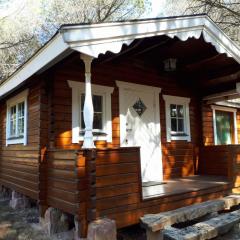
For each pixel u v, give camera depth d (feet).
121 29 14.39
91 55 13.38
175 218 13.99
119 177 14.25
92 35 13.32
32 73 17.16
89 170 13.46
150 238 13.00
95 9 53.47
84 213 13.42
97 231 12.65
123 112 20.71
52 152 16.52
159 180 21.98
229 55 19.36
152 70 22.95
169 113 23.86
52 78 17.52
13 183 22.90
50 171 16.71
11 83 21.35
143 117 21.99
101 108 19.85
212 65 22.58
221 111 30.91
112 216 13.75
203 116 27.27
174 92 24.54
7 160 25.07
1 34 50.55
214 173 24.62
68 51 13.70
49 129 17.29
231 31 43.96
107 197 13.71
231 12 39.91
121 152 14.52
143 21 15.28
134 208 14.51
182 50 20.47
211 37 18.44
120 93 20.74
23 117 21.90
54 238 15.11
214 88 25.57
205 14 17.88
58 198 15.46
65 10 53.52
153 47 19.44
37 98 18.58
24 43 52.54
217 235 14.21
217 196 18.80
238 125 33.37
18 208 21.61
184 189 17.46
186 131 25.09
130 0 54.80
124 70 21.18
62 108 17.80
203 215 16.29
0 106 28.43
